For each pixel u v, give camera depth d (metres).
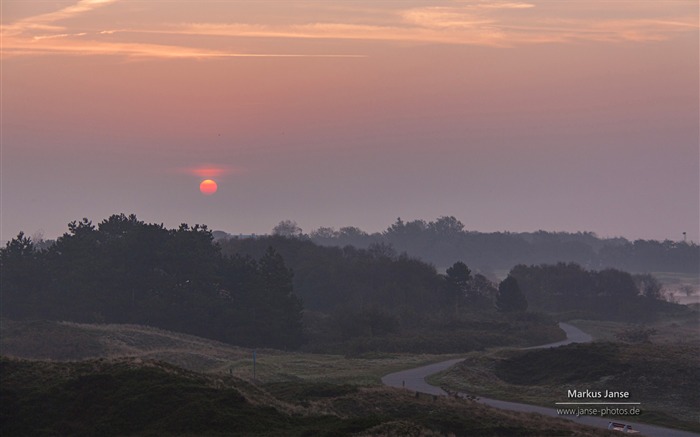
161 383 57.06
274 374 101.06
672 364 91.00
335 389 73.62
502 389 89.06
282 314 154.00
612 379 88.69
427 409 66.88
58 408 54.16
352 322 159.75
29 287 155.62
